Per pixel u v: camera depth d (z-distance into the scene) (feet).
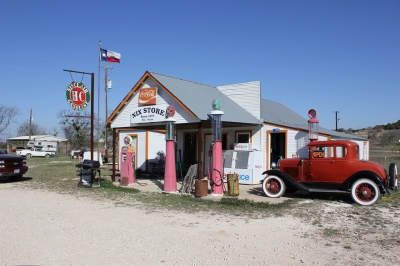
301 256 19.66
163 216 30.01
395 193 40.88
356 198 34.45
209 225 26.76
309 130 48.75
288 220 28.30
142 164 72.64
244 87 55.83
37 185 51.85
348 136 65.41
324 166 36.52
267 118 55.36
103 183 50.60
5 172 54.70
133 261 18.93
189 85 53.78
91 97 55.26
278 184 38.93
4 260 19.02
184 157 64.59
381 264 18.39
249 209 32.71
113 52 98.73
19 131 282.15
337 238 23.17
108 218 29.25
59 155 177.27
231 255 19.86
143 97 49.47
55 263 18.61
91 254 20.04
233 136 56.80
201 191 39.50
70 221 28.14
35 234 24.23
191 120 44.34
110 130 144.36
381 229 25.36
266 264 18.44
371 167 34.37
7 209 33.27
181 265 18.35
